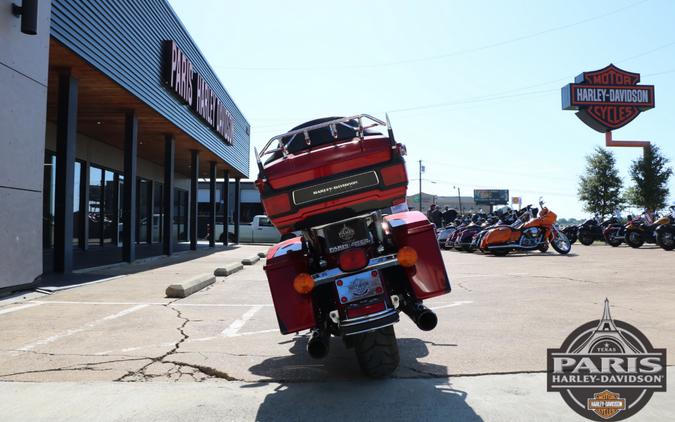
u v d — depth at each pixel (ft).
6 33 24.85
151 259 51.31
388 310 11.19
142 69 43.39
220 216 113.19
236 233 93.25
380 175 11.51
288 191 11.52
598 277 29.71
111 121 51.42
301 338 16.42
